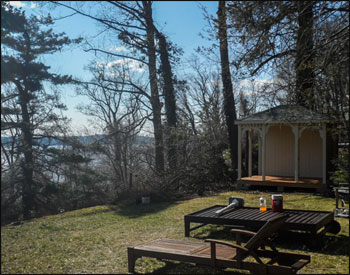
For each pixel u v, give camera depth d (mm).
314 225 6770
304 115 14398
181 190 17531
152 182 16781
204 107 25375
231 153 20891
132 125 22172
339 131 14492
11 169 16125
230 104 20953
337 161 14227
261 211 8438
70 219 11914
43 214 16625
